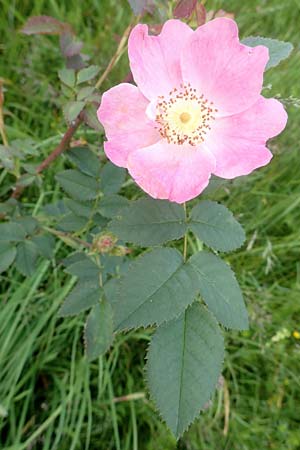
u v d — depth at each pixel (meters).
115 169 0.20
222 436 0.27
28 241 0.21
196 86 0.15
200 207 0.15
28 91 0.32
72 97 0.19
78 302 0.19
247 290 0.29
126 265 0.20
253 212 0.31
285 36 0.32
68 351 0.28
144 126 0.15
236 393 0.29
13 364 0.26
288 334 0.29
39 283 0.28
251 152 0.14
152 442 0.27
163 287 0.13
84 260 0.20
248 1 0.34
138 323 0.13
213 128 0.15
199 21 0.16
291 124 0.30
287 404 0.29
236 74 0.14
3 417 0.25
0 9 0.33
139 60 0.14
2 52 0.33
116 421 0.26
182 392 0.12
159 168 0.14
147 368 0.13
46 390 0.28
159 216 0.15
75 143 0.23
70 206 0.20
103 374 0.28
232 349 0.30
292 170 0.31
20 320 0.27
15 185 0.24
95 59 0.31
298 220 0.31
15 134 0.30
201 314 0.13
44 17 0.20
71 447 0.25
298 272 0.30
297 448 0.28
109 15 0.33
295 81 0.30
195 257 0.14
